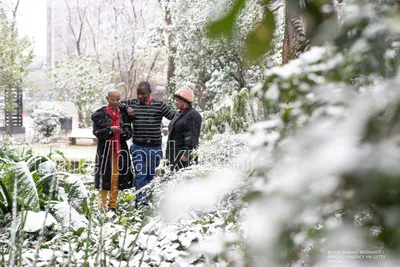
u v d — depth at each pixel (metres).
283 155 0.45
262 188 0.42
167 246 3.27
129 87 30.89
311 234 0.42
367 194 0.36
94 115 6.26
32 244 3.65
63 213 4.42
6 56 19.22
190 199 0.53
